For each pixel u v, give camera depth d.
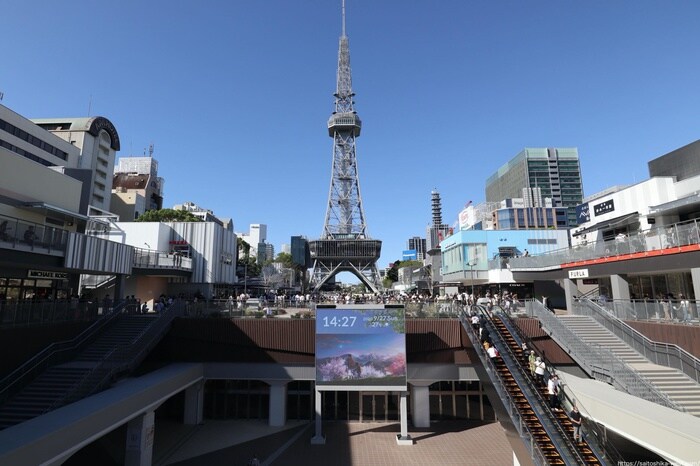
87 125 87.38
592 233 37.53
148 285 45.97
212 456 23.39
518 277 40.81
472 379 29.00
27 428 14.29
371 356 25.73
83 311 26.11
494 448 24.83
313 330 29.28
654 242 24.31
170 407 30.69
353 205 114.69
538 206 141.88
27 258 23.03
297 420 30.45
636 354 24.06
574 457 16.25
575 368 27.38
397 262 161.62
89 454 22.44
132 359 24.38
